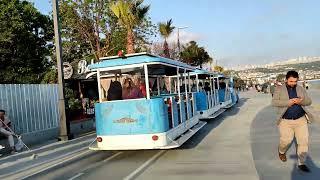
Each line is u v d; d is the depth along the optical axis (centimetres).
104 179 828
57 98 1791
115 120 1041
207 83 2169
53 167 1023
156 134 1015
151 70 1205
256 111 2444
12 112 1509
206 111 1900
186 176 805
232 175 790
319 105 2420
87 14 2961
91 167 977
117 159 1065
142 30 2970
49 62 3158
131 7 2616
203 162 944
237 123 1806
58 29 1647
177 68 1260
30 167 1050
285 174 779
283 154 862
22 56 2758
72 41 3098
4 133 1329
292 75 793
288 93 801
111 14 2925
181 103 1269
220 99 2488
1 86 1470
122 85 1134
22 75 2727
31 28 2975
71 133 1672
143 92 1073
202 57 5066
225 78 2828
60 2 2936
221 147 1151
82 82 2323
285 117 816
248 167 859
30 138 1549
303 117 805
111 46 2997
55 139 1672
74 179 852
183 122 1273
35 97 1650
